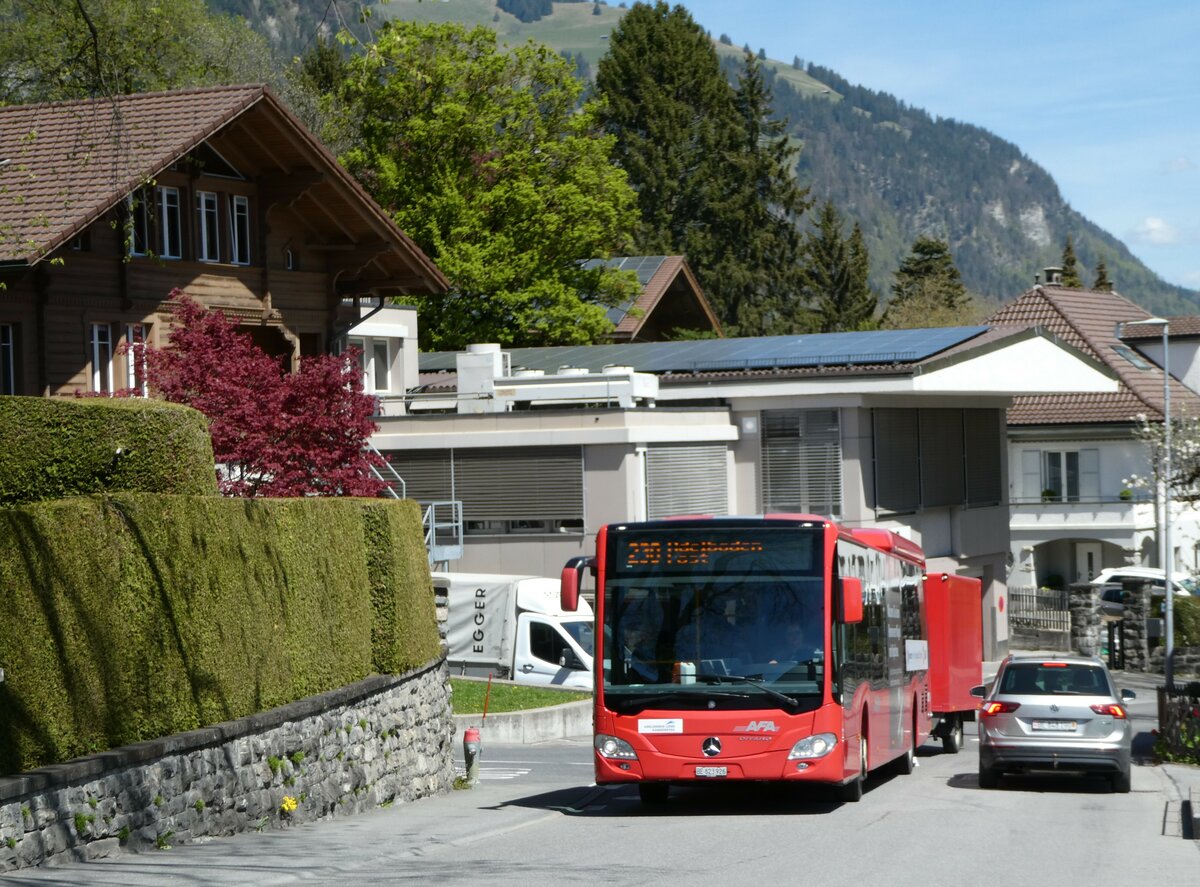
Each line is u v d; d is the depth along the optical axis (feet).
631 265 231.30
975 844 52.24
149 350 92.22
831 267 311.47
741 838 52.80
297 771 59.11
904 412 152.87
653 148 285.64
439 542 137.69
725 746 59.16
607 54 296.30
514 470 135.64
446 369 167.73
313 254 115.85
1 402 56.49
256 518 58.29
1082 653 182.91
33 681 43.21
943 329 163.12
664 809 64.64
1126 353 236.02
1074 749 76.18
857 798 66.95
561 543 134.41
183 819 50.01
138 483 57.31
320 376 94.17
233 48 193.67
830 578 60.23
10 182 90.27
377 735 68.39
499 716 105.29
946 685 98.78
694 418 141.79
